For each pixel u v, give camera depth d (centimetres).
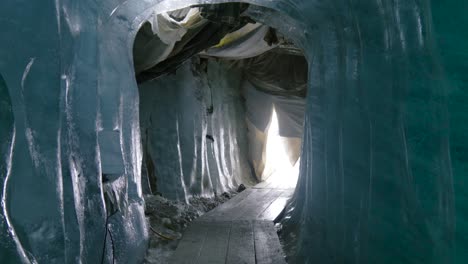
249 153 1590
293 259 589
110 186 480
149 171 951
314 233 550
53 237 261
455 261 187
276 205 998
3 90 215
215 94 1326
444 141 202
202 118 1152
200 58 1196
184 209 920
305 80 1447
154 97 984
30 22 253
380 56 313
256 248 641
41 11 263
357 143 390
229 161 1419
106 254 435
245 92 1566
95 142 409
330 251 470
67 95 328
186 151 1066
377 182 325
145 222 629
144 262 574
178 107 1050
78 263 313
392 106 288
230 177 1396
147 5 575
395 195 293
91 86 400
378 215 323
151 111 974
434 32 191
